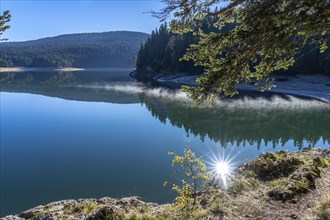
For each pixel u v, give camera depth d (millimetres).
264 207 5887
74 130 27203
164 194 13484
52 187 14727
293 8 3879
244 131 27484
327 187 6742
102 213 5582
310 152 10484
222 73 4391
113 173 16234
